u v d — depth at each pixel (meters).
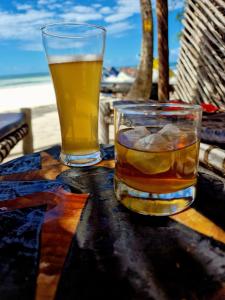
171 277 0.14
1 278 0.14
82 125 0.29
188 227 0.18
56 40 0.25
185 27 1.08
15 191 0.24
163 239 0.17
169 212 0.19
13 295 0.13
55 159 0.32
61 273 0.14
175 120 0.20
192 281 0.14
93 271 0.14
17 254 0.16
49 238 0.17
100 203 0.22
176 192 0.19
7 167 0.30
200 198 0.22
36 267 0.15
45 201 0.22
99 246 0.16
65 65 0.26
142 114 0.20
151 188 0.19
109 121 0.86
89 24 0.26
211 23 0.84
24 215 0.20
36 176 0.27
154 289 0.13
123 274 0.14
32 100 5.59
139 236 0.17
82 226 0.19
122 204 0.21
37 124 2.14
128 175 0.20
